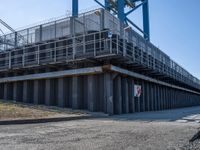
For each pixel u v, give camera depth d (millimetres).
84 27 28625
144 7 46219
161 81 40938
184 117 19875
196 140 8461
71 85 27219
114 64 26562
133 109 29672
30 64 29344
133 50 28344
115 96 26469
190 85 64188
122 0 36125
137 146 7418
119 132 10398
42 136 9242
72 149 6957
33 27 33625
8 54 34375
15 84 31875
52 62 27047
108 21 28031
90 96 25156
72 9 35531
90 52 25953
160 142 8078
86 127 12281
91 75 25500
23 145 7504
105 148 7098
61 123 14484
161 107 42531
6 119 14086
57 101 27984
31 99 30344
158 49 41562
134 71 31531
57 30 31094
